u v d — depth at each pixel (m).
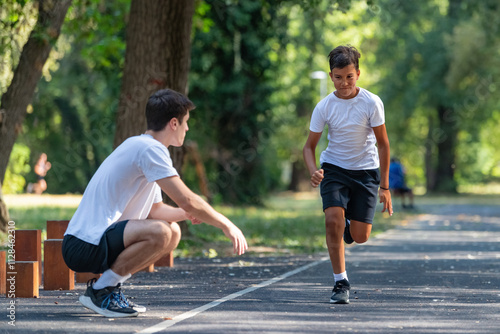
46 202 62.25
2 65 30.00
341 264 13.59
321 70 84.12
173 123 11.62
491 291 15.60
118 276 11.42
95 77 71.06
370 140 13.73
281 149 103.06
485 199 94.06
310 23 70.25
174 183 11.09
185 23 27.28
